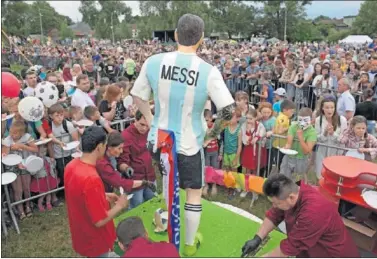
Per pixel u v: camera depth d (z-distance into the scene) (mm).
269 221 3291
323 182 4207
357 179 3842
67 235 4855
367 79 9945
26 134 4996
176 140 3172
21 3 45469
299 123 5047
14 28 44594
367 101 7238
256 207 5559
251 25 61031
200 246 3721
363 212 4219
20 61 20031
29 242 4695
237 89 13039
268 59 15484
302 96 11133
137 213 4375
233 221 4203
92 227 3107
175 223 3283
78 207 3021
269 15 57281
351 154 4742
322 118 5359
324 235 2893
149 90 3324
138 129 4574
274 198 2863
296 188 2857
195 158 3232
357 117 5008
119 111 6754
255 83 12008
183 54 3105
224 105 3020
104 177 3793
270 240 3789
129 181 3951
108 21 64938
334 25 56875
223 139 5984
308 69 11461
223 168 6133
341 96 7125
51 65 20703
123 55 21375
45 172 5301
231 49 27141
